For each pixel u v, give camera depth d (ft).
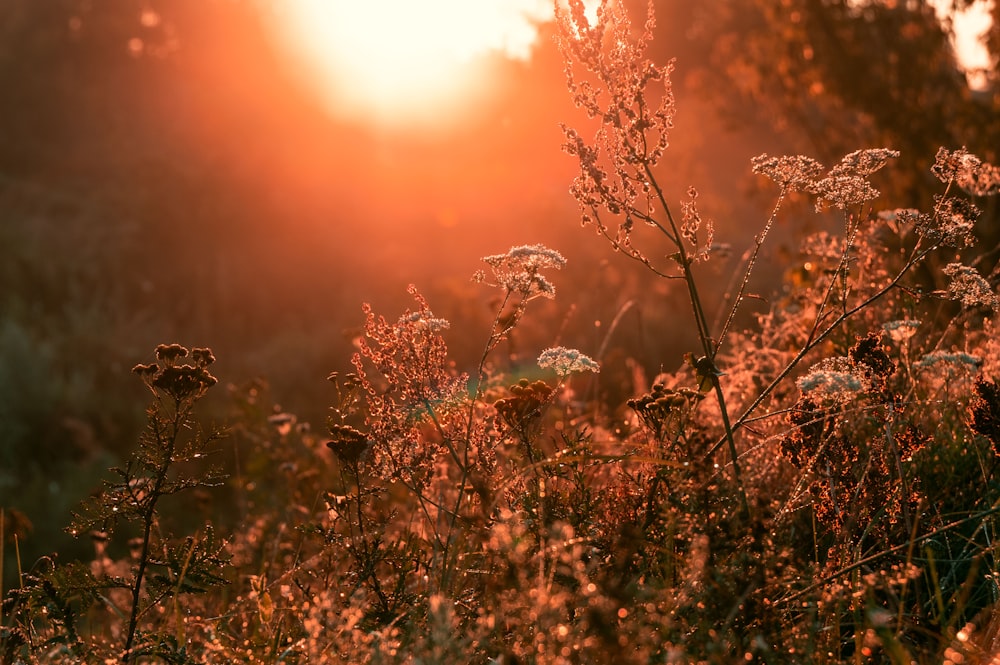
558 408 15.07
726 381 13.70
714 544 7.06
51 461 37.83
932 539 8.40
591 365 8.48
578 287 43.01
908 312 11.93
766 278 35.04
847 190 8.84
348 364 47.29
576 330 37.24
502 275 9.06
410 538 9.46
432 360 9.12
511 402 8.70
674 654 5.70
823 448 8.59
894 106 30.91
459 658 6.52
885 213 10.62
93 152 106.42
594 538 7.63
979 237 19.72
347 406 9.46
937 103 30.40
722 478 7.81
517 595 6.82
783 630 6.77
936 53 30.94
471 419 9.00
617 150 8.74
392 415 9.11
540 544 7.46
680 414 8.70
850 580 7.56
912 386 10.06
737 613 6.75
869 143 31.65
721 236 48.37
